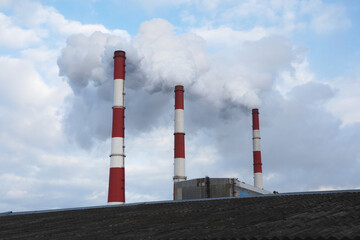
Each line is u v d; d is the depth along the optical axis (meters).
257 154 92.38
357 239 8.67
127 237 12.32
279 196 19.84
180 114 78.88
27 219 23.89
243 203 18.39
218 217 14.64
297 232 9.95
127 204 25.45
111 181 63.53
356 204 14.01
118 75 68.19
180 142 77.19
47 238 14.64
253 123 94.44
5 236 16.98
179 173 75.31
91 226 16.61
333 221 11.09
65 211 26.45
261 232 10.45
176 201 23.44
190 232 11.84
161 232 12.55
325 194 18.64
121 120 66.06
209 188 50.94
